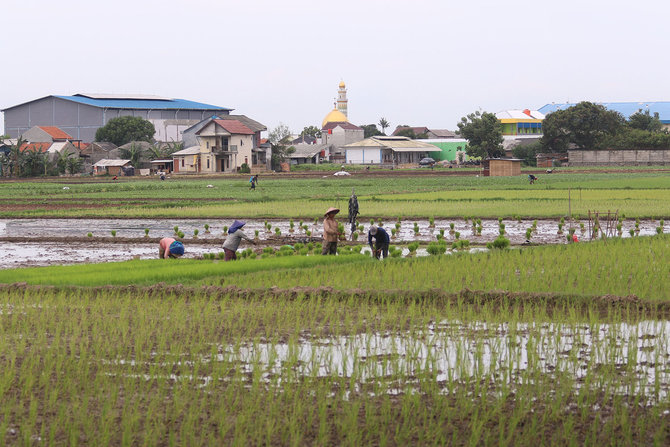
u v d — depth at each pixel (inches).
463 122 6653.5
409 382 523.2
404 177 4141.2
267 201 2380.7
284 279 895.7
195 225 1781.5
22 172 5098.4
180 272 938.1
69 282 883.4
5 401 481.4
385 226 1674.5
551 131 6077.8
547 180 3469.5
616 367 550.9
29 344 616.7
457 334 649.6
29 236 1576.0
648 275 874.1
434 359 566.3
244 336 647.8
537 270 917.2
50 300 784.3
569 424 440.8
